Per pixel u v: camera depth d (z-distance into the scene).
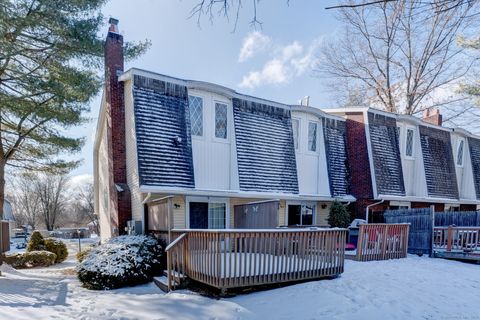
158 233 9.59
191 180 10.67
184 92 11.21
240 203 12.56
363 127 15.51
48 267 13.91
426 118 20.50
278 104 13.59
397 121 16.72
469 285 7.53
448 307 5.95
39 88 9.92
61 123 11.29
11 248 24.94
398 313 5.55
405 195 15.70
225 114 12.30
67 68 10.35
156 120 10.43
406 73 21.73
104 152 13.73
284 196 12.85
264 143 12.82
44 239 16.08
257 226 10.84
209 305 6.01
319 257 7.54
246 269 6.54
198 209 11.60
